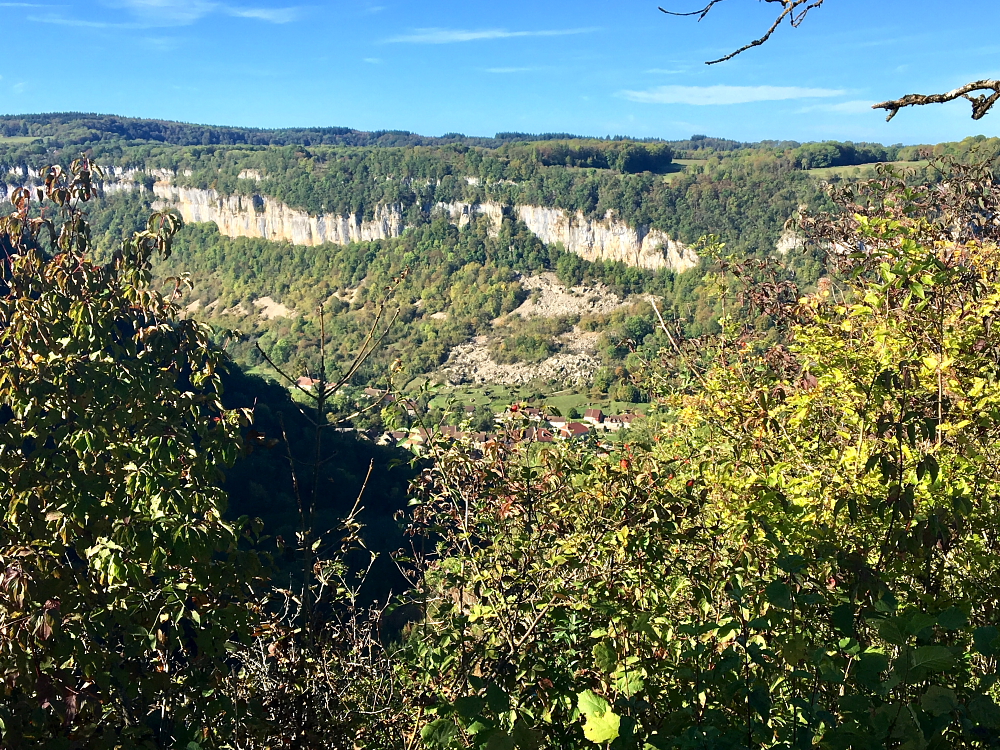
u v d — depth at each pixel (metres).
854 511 3.91
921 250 4.45
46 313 4.73
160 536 4.01
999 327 4.93
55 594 3.70
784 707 3.17
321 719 4.88
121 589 4.13
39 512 4.15
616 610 3.90
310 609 5.09
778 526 4.14
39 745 3.50
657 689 3.63
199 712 4.16
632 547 4.18
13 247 5.02
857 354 4.83
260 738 4.70
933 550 3.97
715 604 4.18
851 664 2.92
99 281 5.04
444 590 5.09
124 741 3.85
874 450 4.17
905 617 2.77
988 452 4.62
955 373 4.25
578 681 3.93
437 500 4.95
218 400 4.82
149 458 4.54
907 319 4.34
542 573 4.48
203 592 4.28
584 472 4.57
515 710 3.56
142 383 4.61
